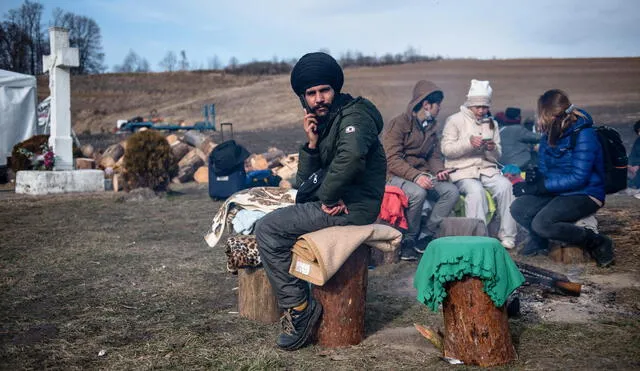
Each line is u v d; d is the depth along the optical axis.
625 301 4.20
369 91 40.47
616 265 5.26
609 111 26.50
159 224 8.31
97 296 4.72
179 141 16.05
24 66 79.88
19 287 5.03
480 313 3.11
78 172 12.77
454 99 35.91
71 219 8.87
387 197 5.68
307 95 3.50
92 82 64.69
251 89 47.81
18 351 3.53
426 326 3.82
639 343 3.35
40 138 14.62
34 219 8.91
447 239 3.23
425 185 5.86
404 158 6.32
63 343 3.66
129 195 11.30
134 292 4.82
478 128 6.45
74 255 6.26
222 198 11.02
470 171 6.34
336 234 3.40
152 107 49.94
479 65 61.06
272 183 10.98
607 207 8.62
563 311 4.02
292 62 77.56
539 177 5.49
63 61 12.81
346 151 3.26
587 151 5.22
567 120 5.31
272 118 33.88
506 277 3.11
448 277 3.09
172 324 3.99
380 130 3.55
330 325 3.49
